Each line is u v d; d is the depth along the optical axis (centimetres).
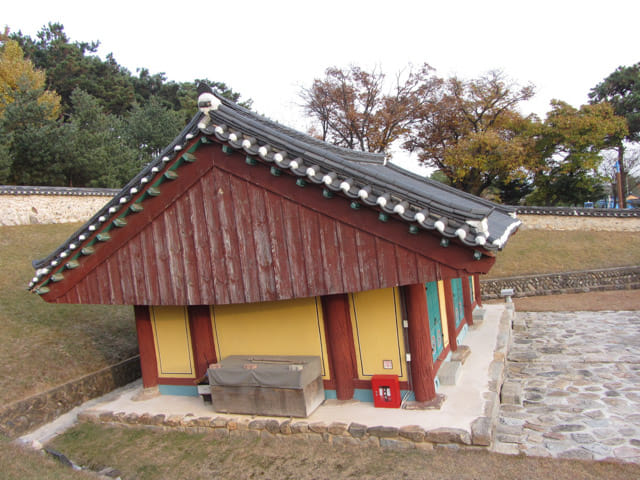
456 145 3647
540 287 2236
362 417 771
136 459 773
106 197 2747
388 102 3769
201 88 756
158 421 874
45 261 867
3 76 3481
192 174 801
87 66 4525
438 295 1048
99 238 851
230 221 785
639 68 3944
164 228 828
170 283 827
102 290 875
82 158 3036
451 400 811
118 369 1205
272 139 717
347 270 712
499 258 2495
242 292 781
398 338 809
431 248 653
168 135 4225
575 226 2759
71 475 666
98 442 852
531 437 731
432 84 3788
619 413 812
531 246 2591
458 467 643
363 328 831
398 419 751
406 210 639
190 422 847
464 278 1388
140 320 1001
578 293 2188
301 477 671
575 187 3628
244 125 736
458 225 602
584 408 848
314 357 863
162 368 1004
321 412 810
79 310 1501
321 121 3922
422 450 700
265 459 730
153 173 795
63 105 4250
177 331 985
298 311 874
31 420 947
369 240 697
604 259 2345
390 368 817
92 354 1232
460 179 3731
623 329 1451
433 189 1436
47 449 801
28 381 1027
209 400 913
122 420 912
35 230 2275
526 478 601
